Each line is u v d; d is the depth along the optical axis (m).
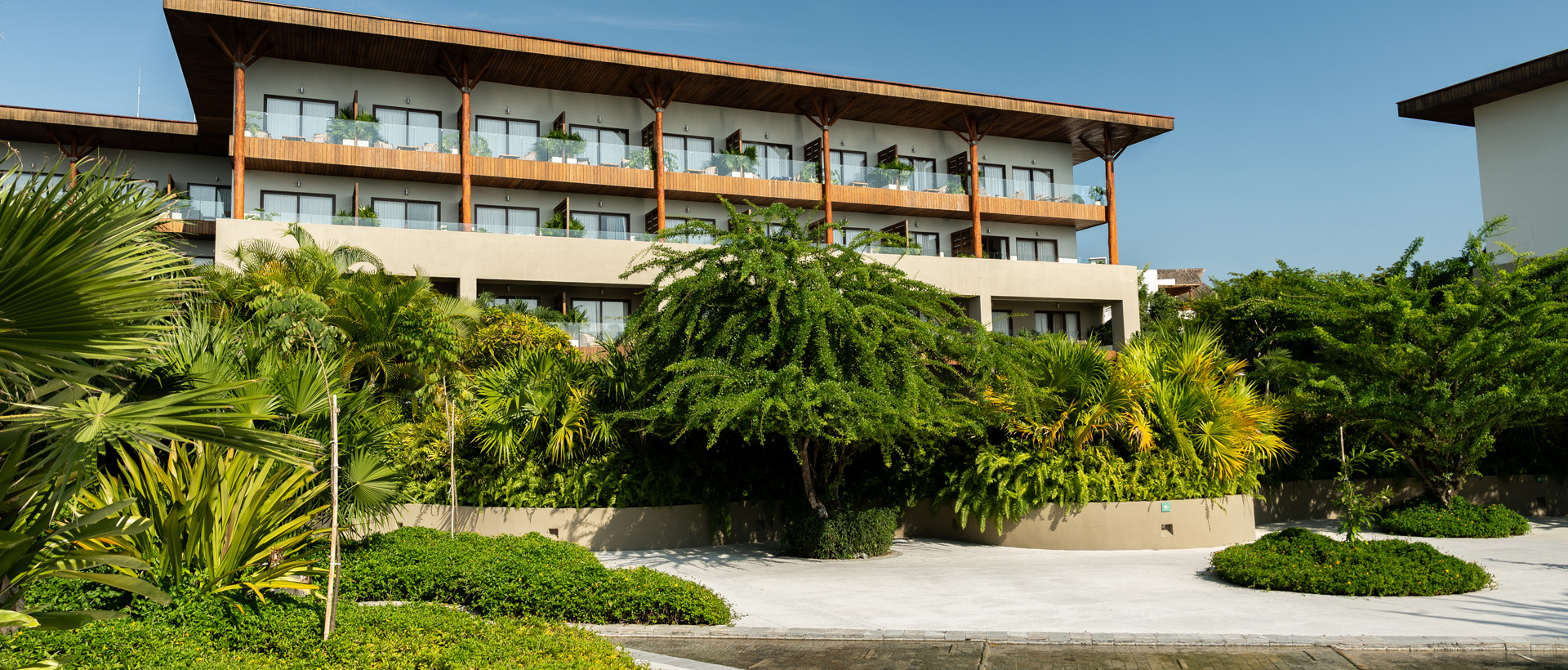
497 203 27.70
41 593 7.42
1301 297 19.59
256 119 24.22
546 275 24.92
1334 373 18.70
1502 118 30.59
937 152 33.31
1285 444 18.48
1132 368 16.16
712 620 9.41
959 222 33.25
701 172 28.55
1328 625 8.99
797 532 15.12
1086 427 15.62
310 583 9.02
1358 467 20.44
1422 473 18.92
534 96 28.39
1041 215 32.34
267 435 5.21
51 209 4.46
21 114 26.33
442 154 25.77
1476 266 18.73
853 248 14.14
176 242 5.56
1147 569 13.30
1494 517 17.53
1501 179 30.48
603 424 15.20
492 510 15.73
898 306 14.00
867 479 17.91
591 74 27.36
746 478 17.19
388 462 11.20
